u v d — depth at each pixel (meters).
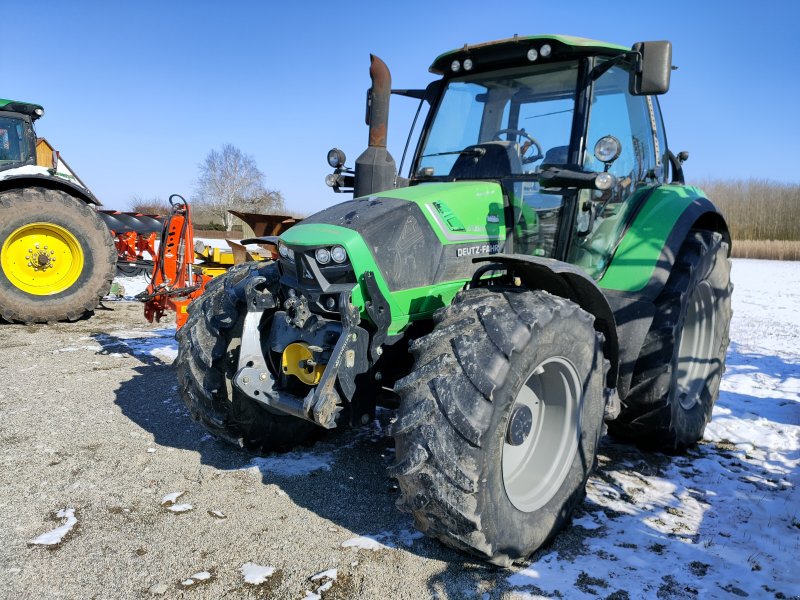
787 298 13.05
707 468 3.50
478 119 3.60
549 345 2.46
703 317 4.07
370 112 3.53
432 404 2.23
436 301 2.86
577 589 2.28
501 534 2.30
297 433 3.54
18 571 2.30
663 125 4.21
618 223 3.58
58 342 6.16
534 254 3.24
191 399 3.17
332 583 2.27
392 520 2.76
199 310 3.29
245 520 2.72
